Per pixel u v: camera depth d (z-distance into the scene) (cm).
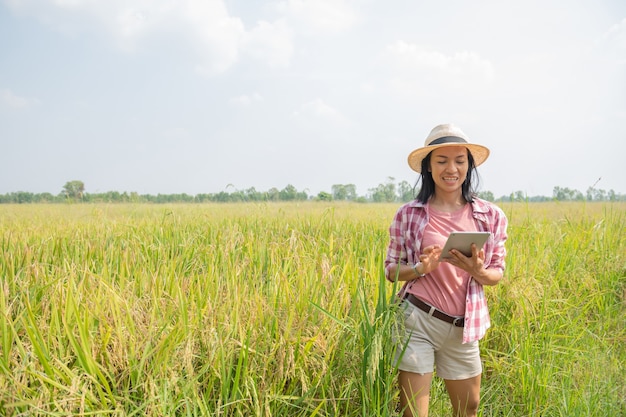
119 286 412
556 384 430
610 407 395
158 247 611
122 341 305
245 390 311
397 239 356
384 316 335
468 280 332
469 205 351
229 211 1193
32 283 424
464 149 332
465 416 346
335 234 809
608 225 852
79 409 268
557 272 652
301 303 369
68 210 1348
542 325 496
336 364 354
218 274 465
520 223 854
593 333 547
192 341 314
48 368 274
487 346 501
